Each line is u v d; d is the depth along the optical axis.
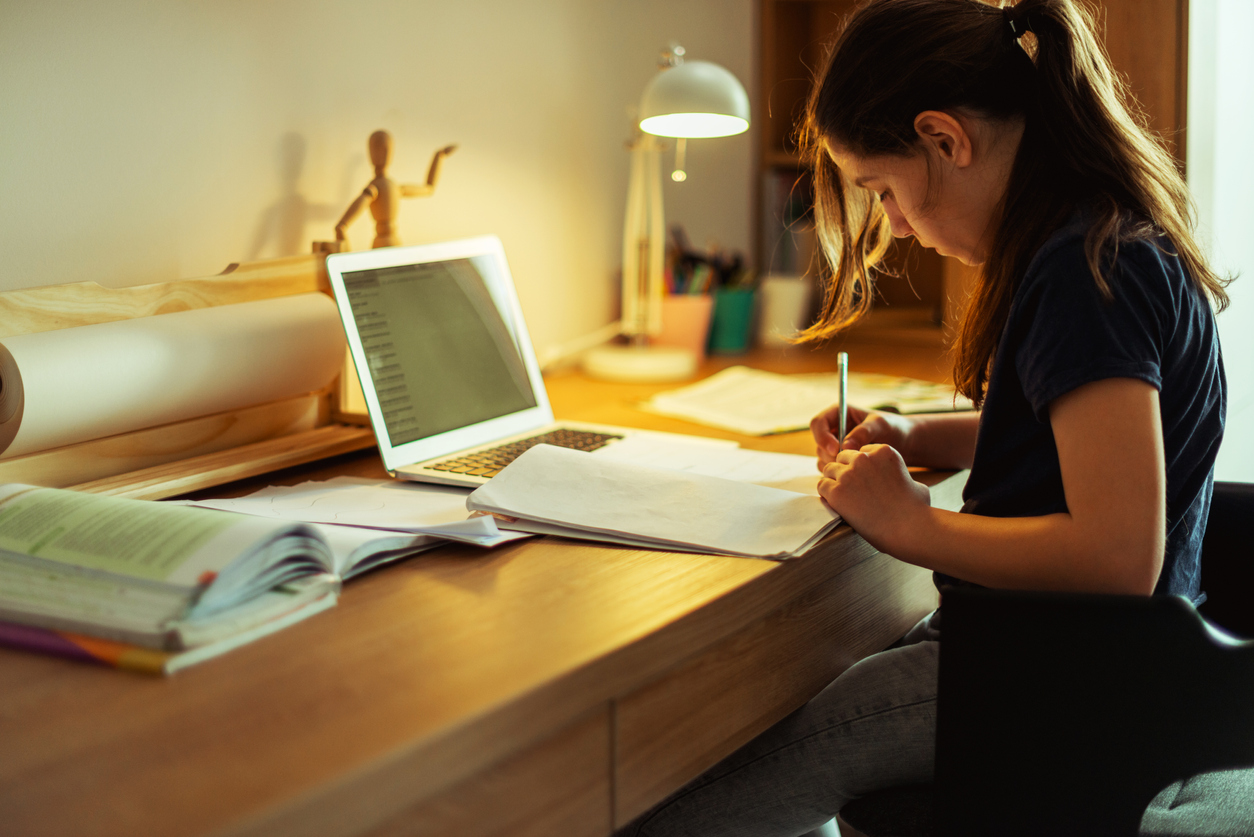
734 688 0.73
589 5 1.66
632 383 1.59
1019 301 0.77
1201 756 0.63
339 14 1.27
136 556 0.64
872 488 0.83
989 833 0.67
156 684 0.56
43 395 0.84
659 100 1.39
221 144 1.16
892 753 0.82
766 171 2.06
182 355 0.94
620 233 1.79
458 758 0.51
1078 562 0.70
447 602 0.69
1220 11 1.46
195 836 0.42
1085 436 0.70
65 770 0.47
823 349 1.87
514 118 1.55
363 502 0.91
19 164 0.98
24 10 0.97
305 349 1.07
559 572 0.75
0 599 0.64
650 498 0.87
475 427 1.12
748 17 2.00
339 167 1.30
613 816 0.62
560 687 0.56
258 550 0.63
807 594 0.81
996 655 0.65
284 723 0.51
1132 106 1.41
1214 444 0.80
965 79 0.79
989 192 0.83
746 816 0.90
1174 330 0.74
